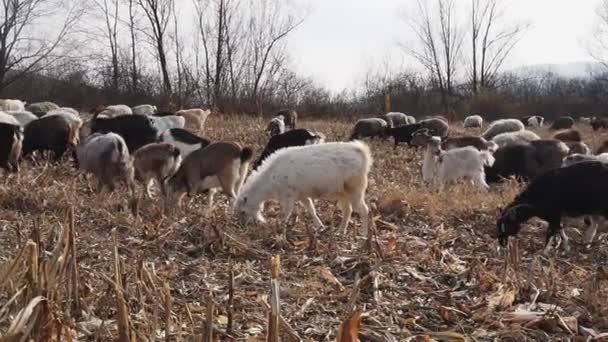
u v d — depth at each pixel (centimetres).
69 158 1519
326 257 755
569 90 5334
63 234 496
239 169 1114
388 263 724
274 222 927
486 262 759
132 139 1633
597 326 558
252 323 521
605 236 938
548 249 859
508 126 2514
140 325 465
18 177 1152
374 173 1548
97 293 543
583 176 846
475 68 5362
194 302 575
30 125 1523
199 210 993
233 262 712
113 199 1053
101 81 3756
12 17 3422
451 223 1009
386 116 3097
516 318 551
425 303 604
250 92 3625
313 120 3534
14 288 413
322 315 558
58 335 405
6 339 335
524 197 876
